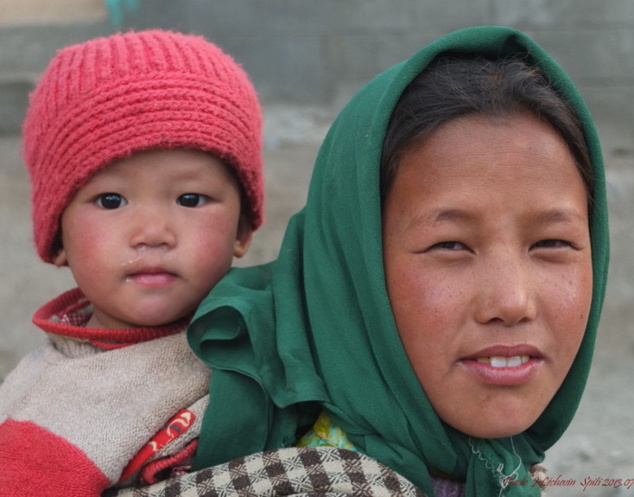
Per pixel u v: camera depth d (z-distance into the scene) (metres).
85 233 1.61
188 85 1.63
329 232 1.56
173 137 1.59
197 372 1.57
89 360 1.58
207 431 1.48
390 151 1.44
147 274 1.61
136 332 1.63
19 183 6.05
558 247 1.42
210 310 1.51
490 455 1.48
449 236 1.38
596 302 1.56
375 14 7.46
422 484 1.46
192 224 1.63
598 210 1.53
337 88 7.54
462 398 1.40
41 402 1.54
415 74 1.46
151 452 1.49
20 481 1.44
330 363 1.50
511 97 1.42
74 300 1.87
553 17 7.47
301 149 6.69
